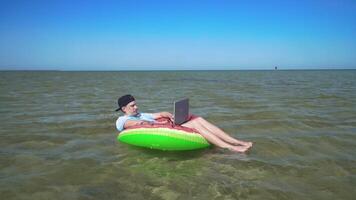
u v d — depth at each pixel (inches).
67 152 222.7
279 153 216.7
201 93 681.0
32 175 178.5
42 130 291.0
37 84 1026.1
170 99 557.0
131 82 1248.2
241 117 353.1
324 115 365.4
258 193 153.2
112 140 255.6
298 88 840.9
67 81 1300.4
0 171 184.9
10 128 298.2
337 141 248.2
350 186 161.2
